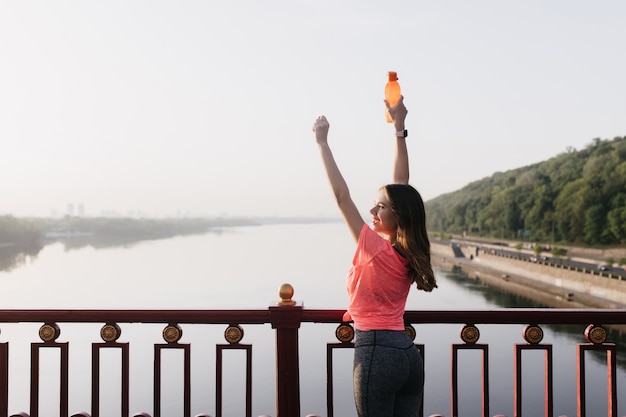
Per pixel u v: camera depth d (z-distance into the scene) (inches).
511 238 4539.9
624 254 2979.8
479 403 1194.6
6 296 3120.1
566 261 2984.7
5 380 126.5
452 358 121.1
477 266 3833.7
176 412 1229.1
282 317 122.0
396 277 92.6
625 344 1535.4
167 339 123.5
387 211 95.4
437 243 5305.1
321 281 3703.3
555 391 1216.2
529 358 1499.8
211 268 4697.3
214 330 2126.0
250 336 1988.2
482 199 5610.2
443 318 120.3
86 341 1967.3
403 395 93.6
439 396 1244.5
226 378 1465.3
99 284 3629.4
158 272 4389.8
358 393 92.1
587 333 119.7
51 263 5187.0
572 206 3410.4
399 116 113.3
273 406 1245.1
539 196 3986.2
